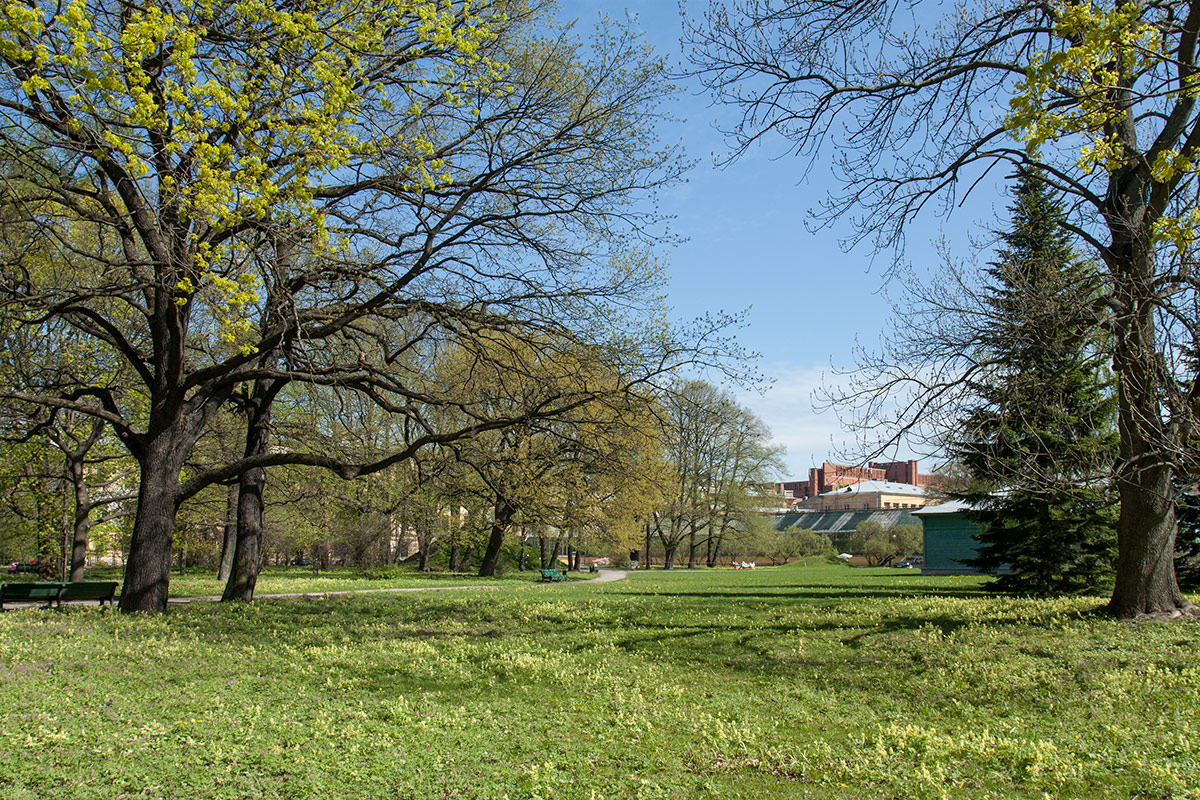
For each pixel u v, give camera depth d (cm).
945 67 1295
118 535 4138
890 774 669
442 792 620
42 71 1021
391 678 1039
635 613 1816
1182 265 916
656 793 629
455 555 4891
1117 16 734
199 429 1683
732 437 6109
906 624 1482
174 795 591
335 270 1538
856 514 9281
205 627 1419
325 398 2062
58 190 1247
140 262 1223
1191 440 987
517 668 1127
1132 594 1422
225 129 1110
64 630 1270
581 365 1598
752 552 7312
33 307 1348
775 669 1135
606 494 3522
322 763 670
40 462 2841
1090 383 1745
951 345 1309
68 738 707
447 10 1414
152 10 966
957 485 2364
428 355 1952
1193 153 778
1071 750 727
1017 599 1925
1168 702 877
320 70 1133
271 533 4262
